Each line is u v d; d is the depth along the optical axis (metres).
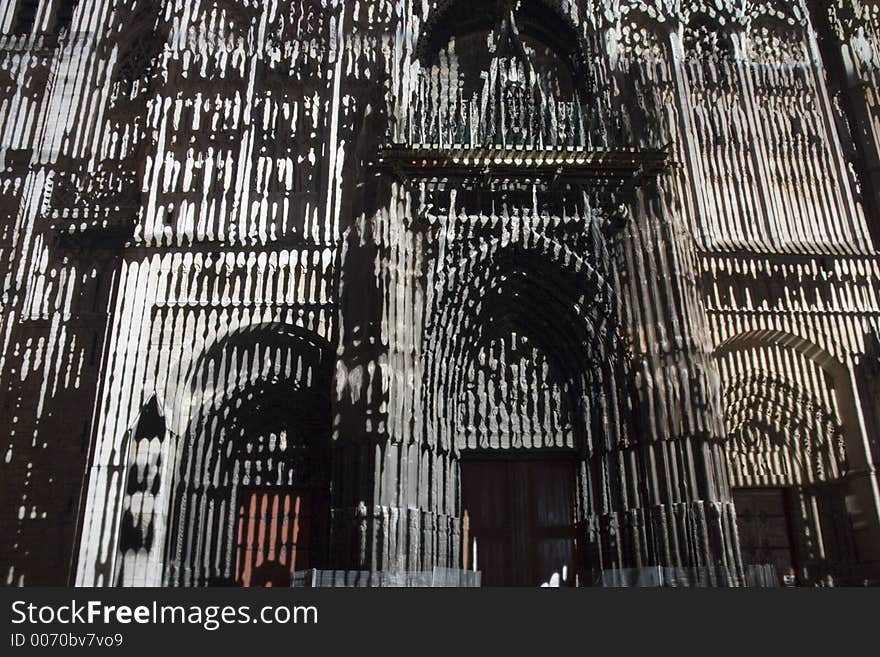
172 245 22.81
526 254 22.09
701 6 27.53
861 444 22.08
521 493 22.20
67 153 26.06
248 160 24.28
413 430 19.47
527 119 23.48
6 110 26.70
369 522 17.97
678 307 20.77
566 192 22.66
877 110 26.08
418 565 18.64
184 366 21.53
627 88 23.86
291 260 22.80
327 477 21.72
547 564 21.42
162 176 23.81
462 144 21.31
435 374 21.02
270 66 25.75
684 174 24.80
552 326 22.92
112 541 19.47
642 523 19.80
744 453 23.08
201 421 21.62
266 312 22.14
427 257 21.39
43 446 22.17
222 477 21.53
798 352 23.62
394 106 22.16
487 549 21.53
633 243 21.67
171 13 26.03
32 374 23.00
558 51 27.41
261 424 22.36
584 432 21.81
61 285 24.12
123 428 20.75
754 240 24.11
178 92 25.05
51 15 28.70
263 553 21.22
